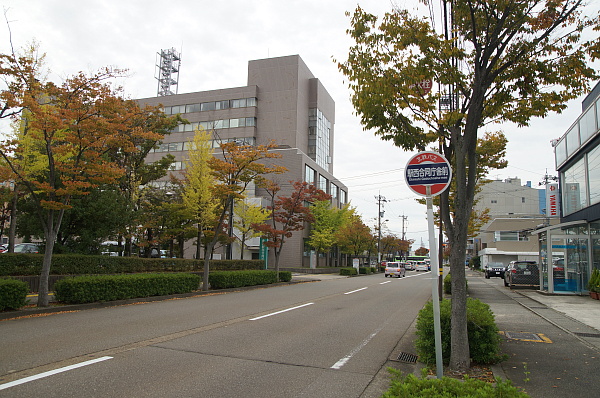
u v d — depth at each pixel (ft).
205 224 78.74
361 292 65.62
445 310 21.35
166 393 15.96
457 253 19.26
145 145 73.82
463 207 19.39
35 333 26.89
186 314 36.96
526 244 164.96
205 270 61.72
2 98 34.96
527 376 18.35
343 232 147.33
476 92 19.58
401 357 22.75
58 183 55.98
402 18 23.21
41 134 40.83
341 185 194.29
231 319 34.78
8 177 37.14
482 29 21.54
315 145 185.37
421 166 16.92
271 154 63.16
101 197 61.72
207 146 77.87
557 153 73.67
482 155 52.90
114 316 34.86
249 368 19.77
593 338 27.22
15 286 34.14
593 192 56.34
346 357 22.53
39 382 16.83
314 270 136.98
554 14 20.63
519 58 20.84
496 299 53.88
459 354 18.76
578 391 16.39
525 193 234.99
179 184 89.66
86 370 18.67
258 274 75.25
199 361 20.79
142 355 21.66
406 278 119.55
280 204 88.17
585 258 57.57
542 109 21.17
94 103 40.06
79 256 56.49
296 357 22.24
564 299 52.54
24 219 59.26
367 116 23.40
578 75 20.62
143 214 76.18
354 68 23.66
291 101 174.70
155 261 71.51
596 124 53.57
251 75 181.78
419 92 22.25
